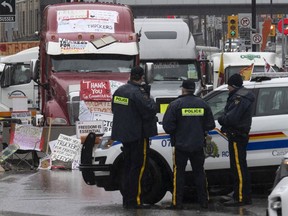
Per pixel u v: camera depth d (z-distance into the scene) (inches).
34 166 1803.6
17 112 2062.0
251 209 1157.7
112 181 1239.5
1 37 6643.7
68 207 1205.7
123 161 1221.7
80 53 2006.6
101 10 2097.7
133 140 1151.0
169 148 1216.8
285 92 1235.2
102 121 1800.0
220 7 6589.6
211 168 1230.9
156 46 2516.0
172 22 2596.0
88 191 1398.9
